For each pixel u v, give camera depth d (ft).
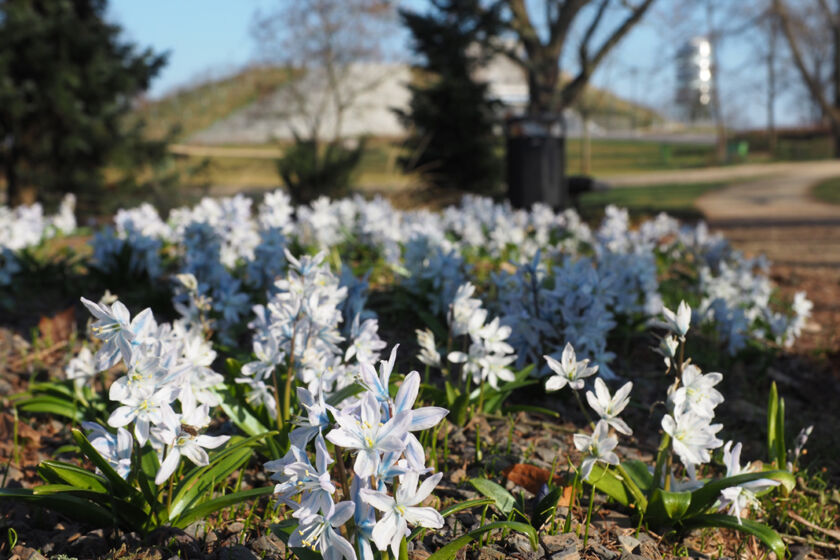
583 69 12.63
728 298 3.12
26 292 3.30
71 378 1.96
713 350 2.78
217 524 1.46
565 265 2.19
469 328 1.94
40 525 1.47
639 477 1.59
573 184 8.64
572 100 12.75
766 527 1.38
